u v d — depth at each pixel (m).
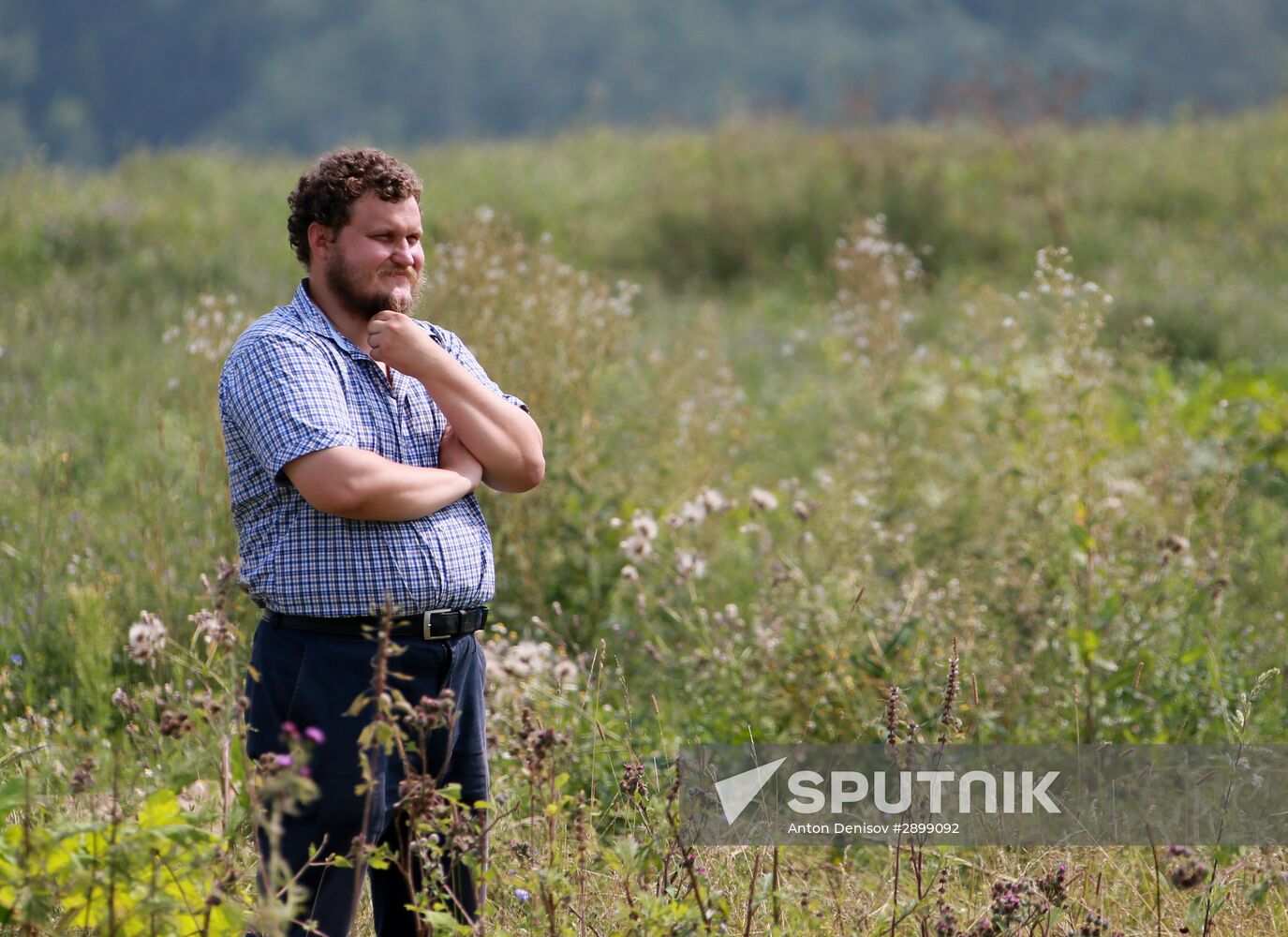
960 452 25.20
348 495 10.51
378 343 11.02
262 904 9.55
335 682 10.76
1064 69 66.50
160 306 36.16
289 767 9.44
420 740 10.35
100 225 43.38
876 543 21.69
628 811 13.20
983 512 23.27
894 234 52.66
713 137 65.56
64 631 18.39
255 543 11.04
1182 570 19.86
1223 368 35.81
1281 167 56.22
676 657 18.89
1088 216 53.41
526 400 21.78
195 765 10.88
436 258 23.33
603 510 21.27
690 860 10.98
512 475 11.52
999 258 51.16
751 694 17.31
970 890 13.21
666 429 25.77
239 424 10.94
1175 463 23.91
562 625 19.61
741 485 26.45
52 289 36.56
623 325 25.14
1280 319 39.41
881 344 26.53
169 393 26.75
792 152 59.91
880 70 64.31
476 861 10.56
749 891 12.17
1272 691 17.86
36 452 24.30
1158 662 18.09
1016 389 22.70
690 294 48.31
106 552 20.75
